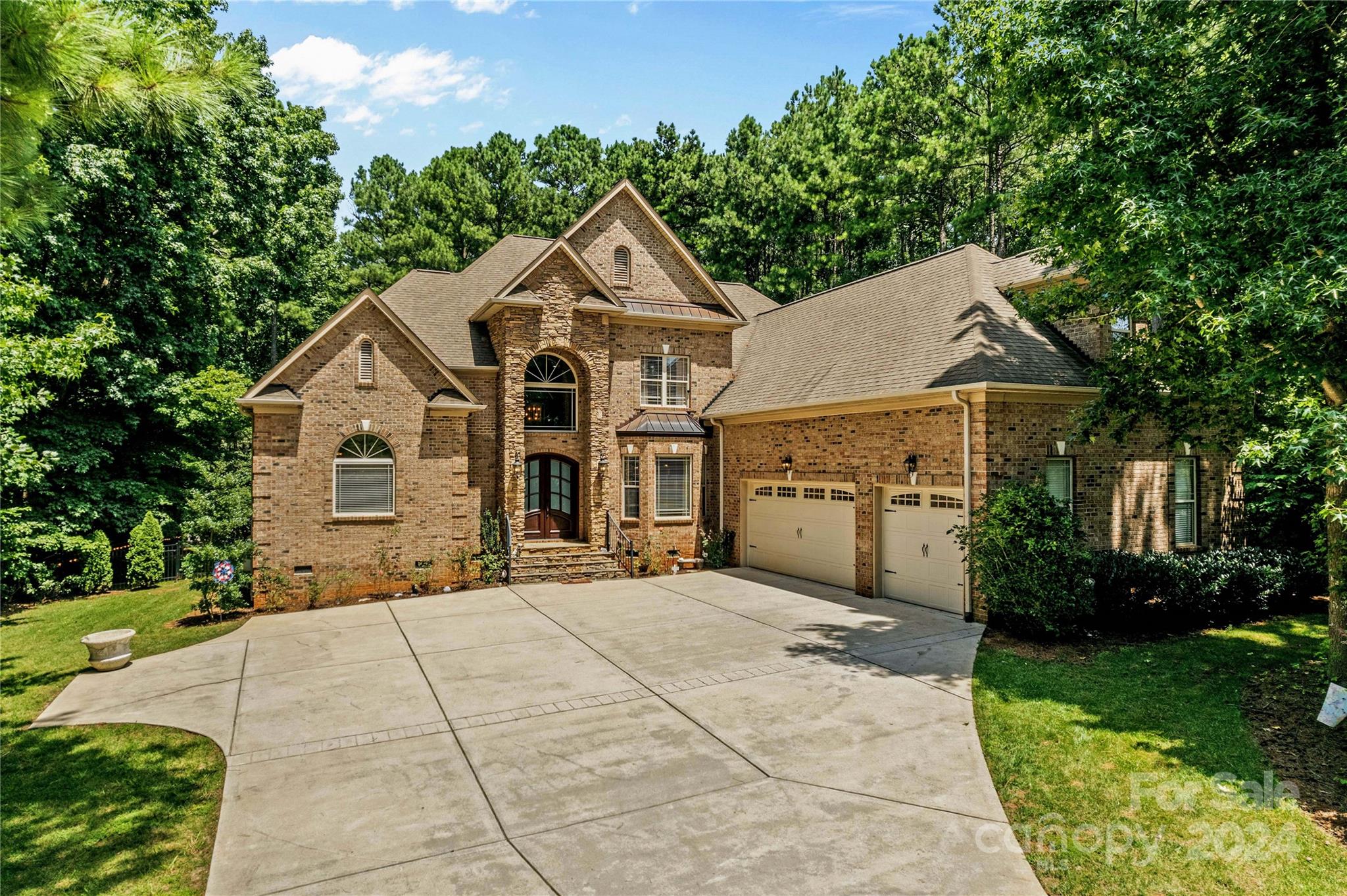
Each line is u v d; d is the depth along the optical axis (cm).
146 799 705
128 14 567
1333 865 555
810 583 1791
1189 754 750
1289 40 849
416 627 1390
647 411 2100
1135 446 1497
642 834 621
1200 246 810
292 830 639
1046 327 1555
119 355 1992
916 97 3053
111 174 1900
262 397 1561
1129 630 1259
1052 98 1053
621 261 2153
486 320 2062
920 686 991
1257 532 1612
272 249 2998
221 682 1069
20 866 586
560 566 1878
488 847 604
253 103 792
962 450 1347
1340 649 847
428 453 1725
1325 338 834
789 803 672
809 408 1700
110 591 1892
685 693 987
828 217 3716
